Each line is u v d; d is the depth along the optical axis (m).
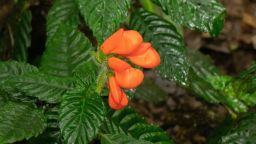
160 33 0.42
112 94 0.31
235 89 0.46
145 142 0.34
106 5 0.36
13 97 0.35
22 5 0.47
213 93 0.45
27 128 0.31
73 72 0.35
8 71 0.36
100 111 0.30
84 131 0.30
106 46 0.32
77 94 0.31
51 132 0.35
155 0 0.38
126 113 0.37
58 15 0.42
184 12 0.38
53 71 0.36
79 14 0.44
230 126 0.44
